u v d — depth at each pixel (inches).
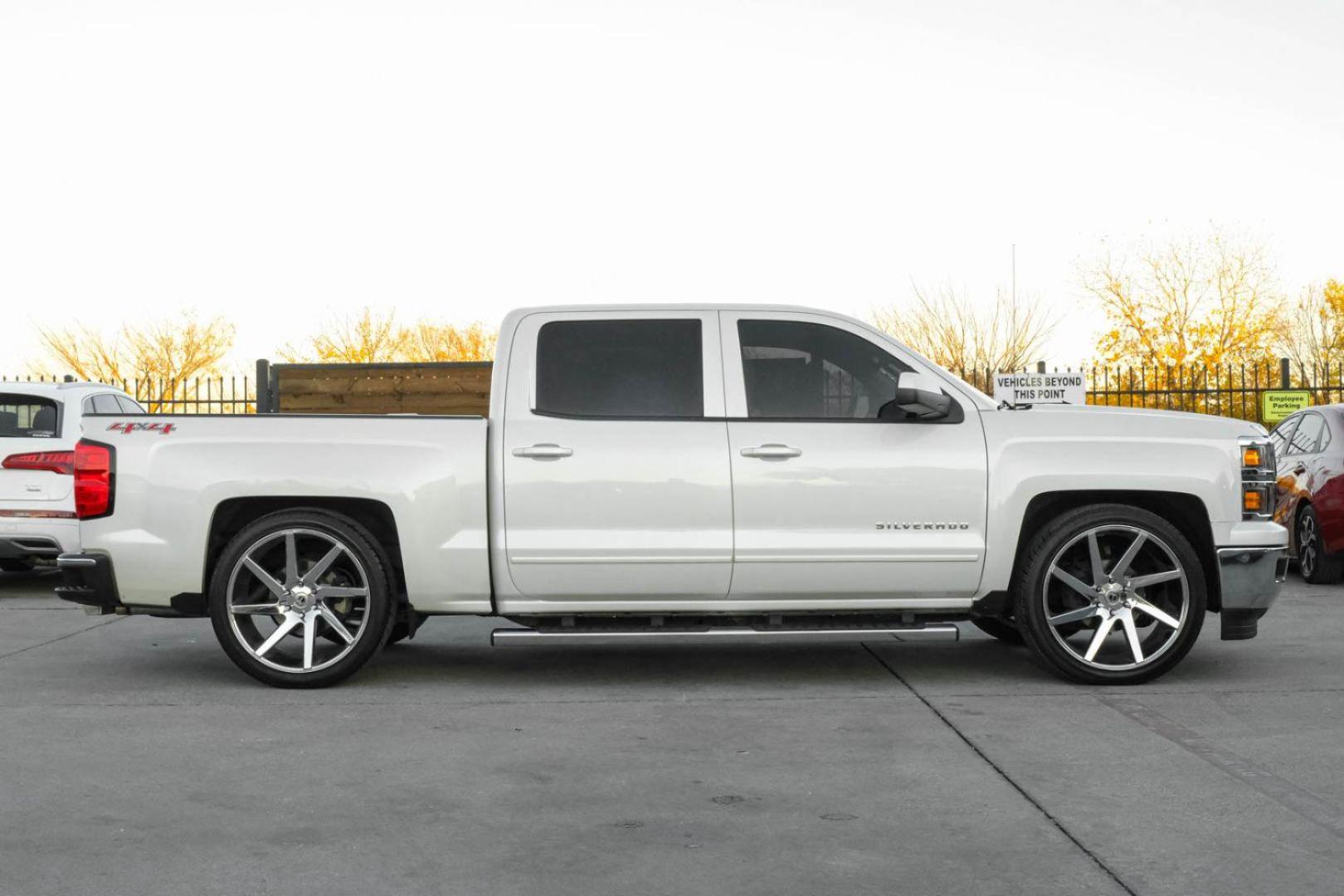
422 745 229.1
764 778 206.2
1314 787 199.6
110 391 486.6
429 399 661.3
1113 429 280.1
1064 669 279.3
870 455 275.6
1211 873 161.6
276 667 279.9
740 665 309.4
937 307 1091.9
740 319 283.3
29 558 464.4
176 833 179.6
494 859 168.4
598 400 279.0
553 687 282.5
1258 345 1087.0
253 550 277.6
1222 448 280.2
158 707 262.4
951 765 213.3
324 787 202.4
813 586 276.2
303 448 276.5
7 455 438.9
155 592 278.5
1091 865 164.6
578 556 273.6
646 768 212.5
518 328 283.3
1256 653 319.3
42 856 169.9
